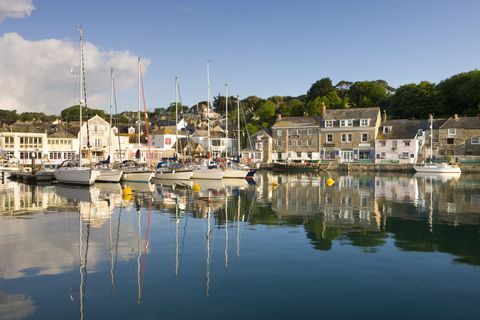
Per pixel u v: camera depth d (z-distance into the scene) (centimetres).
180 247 1572
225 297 1058
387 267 1298
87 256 1445
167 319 933
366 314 956
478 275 1219
